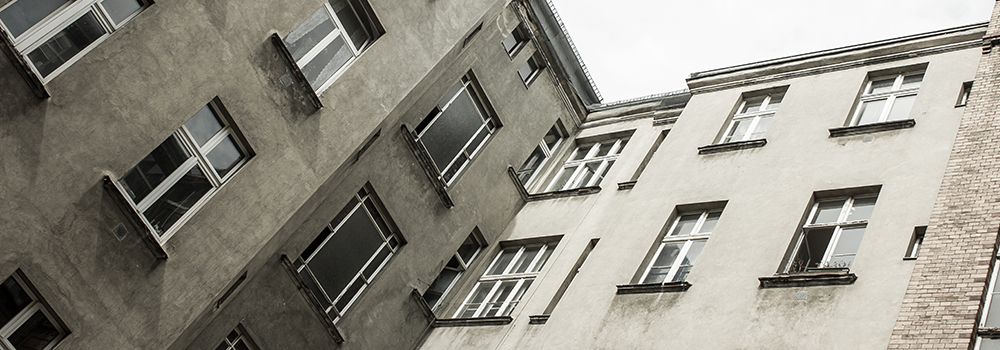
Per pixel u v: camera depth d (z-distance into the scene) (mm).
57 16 12242
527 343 16281
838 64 18266
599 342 14383
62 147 12031
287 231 15320
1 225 11391
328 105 15719
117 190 12484
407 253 18828
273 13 14836
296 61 15344
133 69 12828
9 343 11633
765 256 13898
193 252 13469
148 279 12867
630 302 14703
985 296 10672
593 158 23312
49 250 11867
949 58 16562
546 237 20359
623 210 17359
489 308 19281
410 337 18547
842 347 11641
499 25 22203
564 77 24344
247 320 15758
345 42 16469
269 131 14695
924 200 13320
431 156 19812
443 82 20094
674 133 18969
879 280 12266
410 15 17562
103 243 12438
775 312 12773
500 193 21531
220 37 13992
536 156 23375
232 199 14094
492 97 21609
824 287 12688
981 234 11297
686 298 13984
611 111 24500
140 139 12812
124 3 13039
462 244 20703
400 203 18781
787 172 15680
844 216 14297
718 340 12898
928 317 10633
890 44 17781
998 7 15961
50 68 12117
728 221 15164
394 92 17016
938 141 14484
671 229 16281
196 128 13828
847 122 16594
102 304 12344
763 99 19078
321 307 16750
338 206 17391
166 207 13344
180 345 14117
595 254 16594
